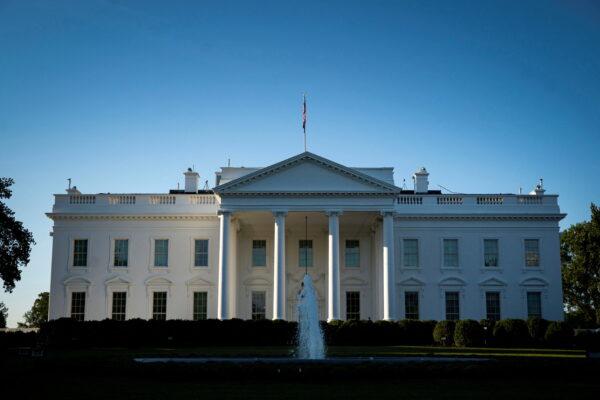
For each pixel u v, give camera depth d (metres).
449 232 61.25
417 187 67.19
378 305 58.53
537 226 61.25
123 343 50.88
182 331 51.53
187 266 59.72
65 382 24.83
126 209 60.44
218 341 51.31
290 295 61.19
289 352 39.84
